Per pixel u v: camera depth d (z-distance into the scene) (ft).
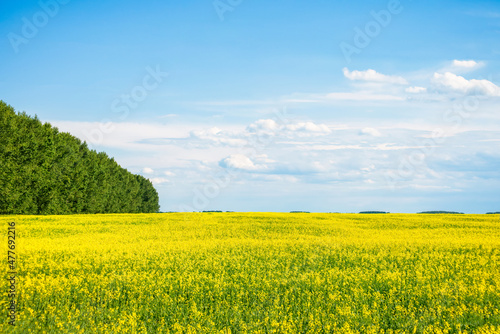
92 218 135.85
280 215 168.86
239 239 73.87
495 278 39.93
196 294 34.12
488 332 25.45
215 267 45.29
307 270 44.11
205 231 93.04
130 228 101.40
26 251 56.13
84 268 44.73
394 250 60.13
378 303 31.81
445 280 38.50
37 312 29.37
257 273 41.81
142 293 34.24
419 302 32.37
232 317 28.68
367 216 159.22
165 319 28.68
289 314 28.86
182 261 48.96
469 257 53.52
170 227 104.47
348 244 66.85
